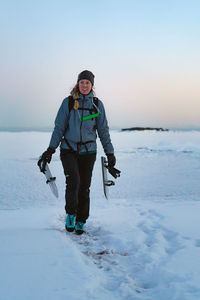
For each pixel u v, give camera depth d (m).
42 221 3.64
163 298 1.72
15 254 2.14
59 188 8.84
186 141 28.17
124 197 7.44
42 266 1.94
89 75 2.96
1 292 1.58
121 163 15.57
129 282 1.94
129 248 2.68
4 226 3.35
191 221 3.46
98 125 3.12
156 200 6.88
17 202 6.80
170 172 12.44
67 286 1.68
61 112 3.02
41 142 28.88
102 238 3.01
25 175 11.33
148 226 3.38
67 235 3.06
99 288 1.76
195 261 2.21
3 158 16.66
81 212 3.15
